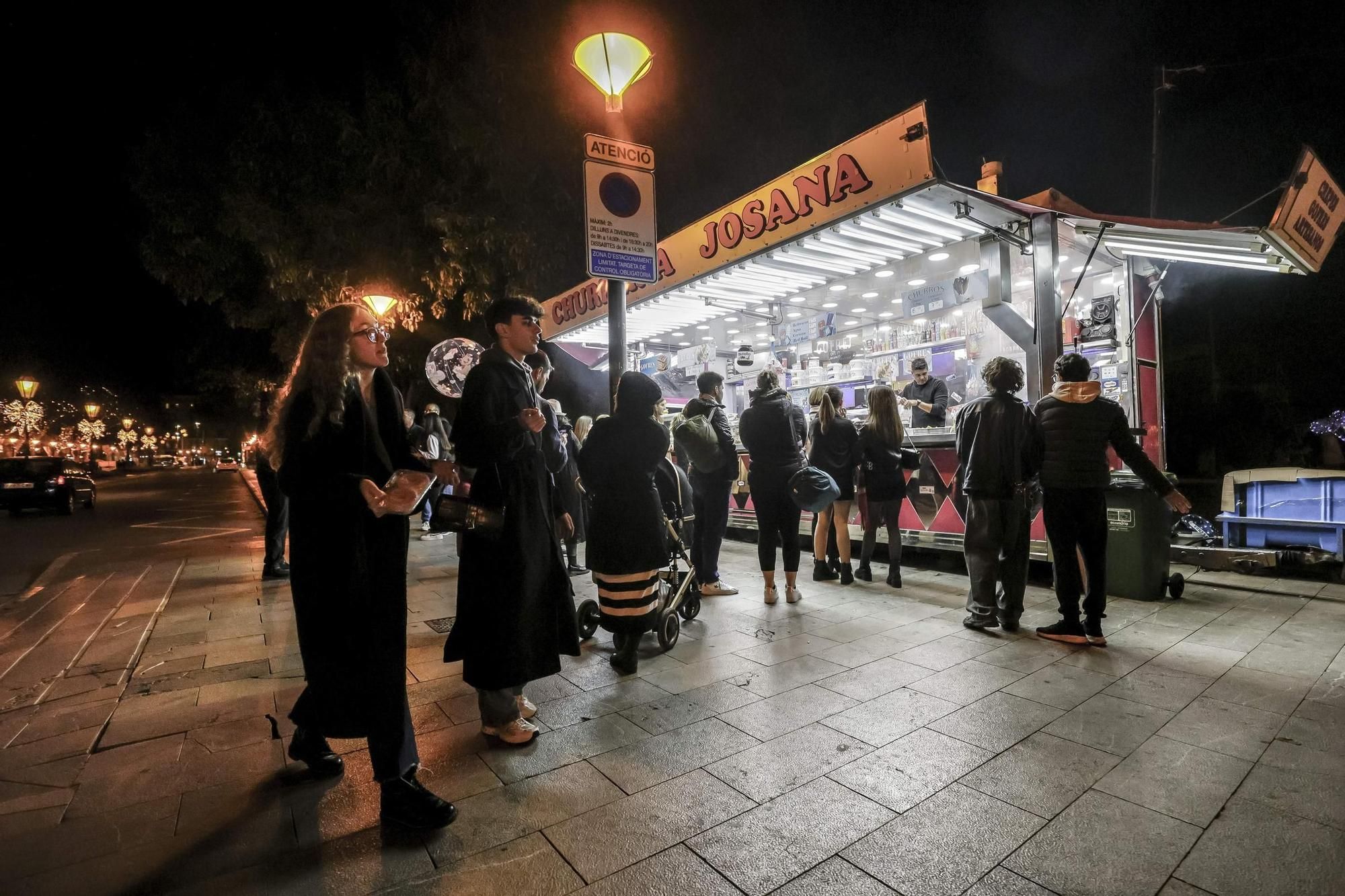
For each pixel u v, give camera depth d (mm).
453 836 2215
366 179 13547
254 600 5770
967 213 5629
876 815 2303
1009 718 3061
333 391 2172
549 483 3018
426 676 3801
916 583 5828
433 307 13883
